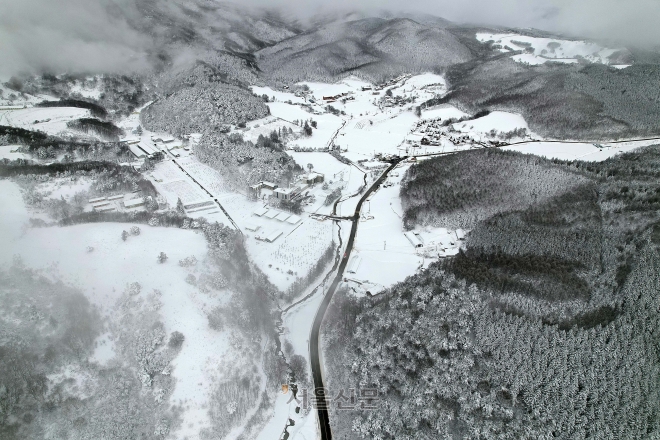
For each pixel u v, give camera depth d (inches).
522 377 5354.3
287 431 5428.2
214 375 5802.2
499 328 6003.9
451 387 5398.6
